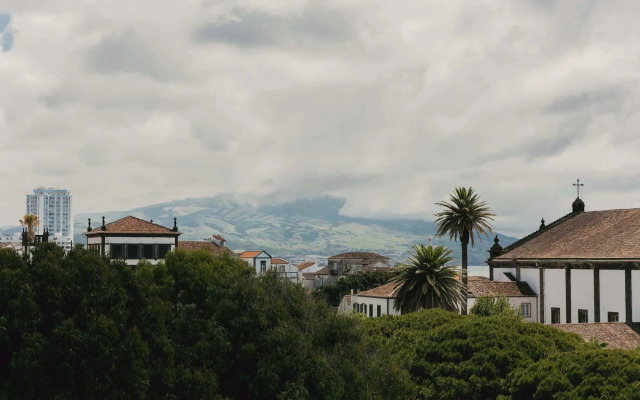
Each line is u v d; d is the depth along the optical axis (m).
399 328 55.41
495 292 97.19
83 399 30.83
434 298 88.81
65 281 33.19
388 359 42.00
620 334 75.69
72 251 35.59
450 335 49.72
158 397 33.09
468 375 47.00
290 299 41.66
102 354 31.20
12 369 30.56
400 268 91.19
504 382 45.16
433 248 89.62
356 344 40.78
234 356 36.81
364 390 37.62
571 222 104.25
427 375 48.44
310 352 37.22
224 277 40.56
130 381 31.66
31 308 31.67
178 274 41.41
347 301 123.62
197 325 37.41
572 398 40.62
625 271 82.69
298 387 34.75
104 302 33.38
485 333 48.91
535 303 97.50
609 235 91.56
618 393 39.62
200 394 33.84
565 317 91.88
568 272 91.56
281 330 37.44
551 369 43.41
